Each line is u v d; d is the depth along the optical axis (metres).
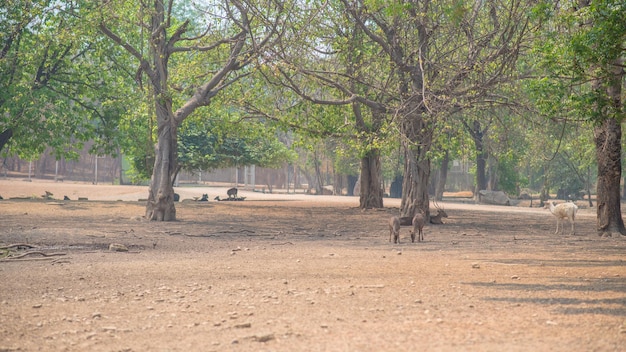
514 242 22.55
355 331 7.98
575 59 16.00
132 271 14.23
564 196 80.56
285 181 105.31
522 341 7.29
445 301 10.07
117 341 7.74
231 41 31.69
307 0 28.73
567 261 15.97
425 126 29.59
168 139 31.25
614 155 24.64
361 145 30.17
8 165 95.56
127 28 32.28
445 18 26.47
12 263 15.91
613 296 10.43
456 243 22.05
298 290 11.39
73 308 9.88
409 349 7.01
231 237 24.59
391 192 79.12
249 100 35.22
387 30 28.56
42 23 38.16
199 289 11.70
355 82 29.88
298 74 31.12
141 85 32.12
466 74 26.25
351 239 24.00
